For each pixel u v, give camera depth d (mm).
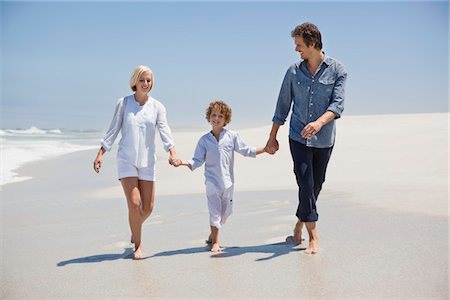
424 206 5977
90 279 3977
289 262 4254
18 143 17156
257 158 10750
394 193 6777
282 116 4949
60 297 3623
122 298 3578
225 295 3584
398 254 4324
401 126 15086
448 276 3805
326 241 4801
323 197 6816
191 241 5066
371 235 4914
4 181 9570
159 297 3580
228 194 4949
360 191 7059
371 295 3506
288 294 3561
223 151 4926
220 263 4297
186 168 10352
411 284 3674
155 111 4824
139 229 4617
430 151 10008
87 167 11688
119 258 4539
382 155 10023
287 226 5535
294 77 4711
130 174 4664
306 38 4520
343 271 3982
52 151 15164
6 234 5461
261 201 6891
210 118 4941
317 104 4637
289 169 9617
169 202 7070
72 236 5352
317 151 4695
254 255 4500
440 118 17109
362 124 16578
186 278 3945
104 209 6738
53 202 7316
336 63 4645
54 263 4406
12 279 4004
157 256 4562
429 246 4512
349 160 9828
